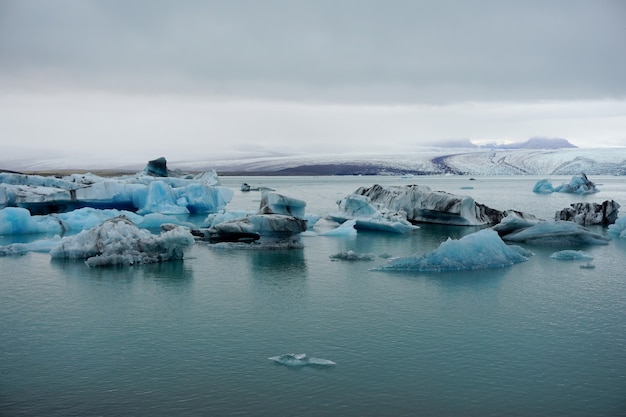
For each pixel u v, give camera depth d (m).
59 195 43.88
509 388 12.70
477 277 22.89
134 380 13.16
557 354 14.64
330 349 14.97
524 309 18.50
